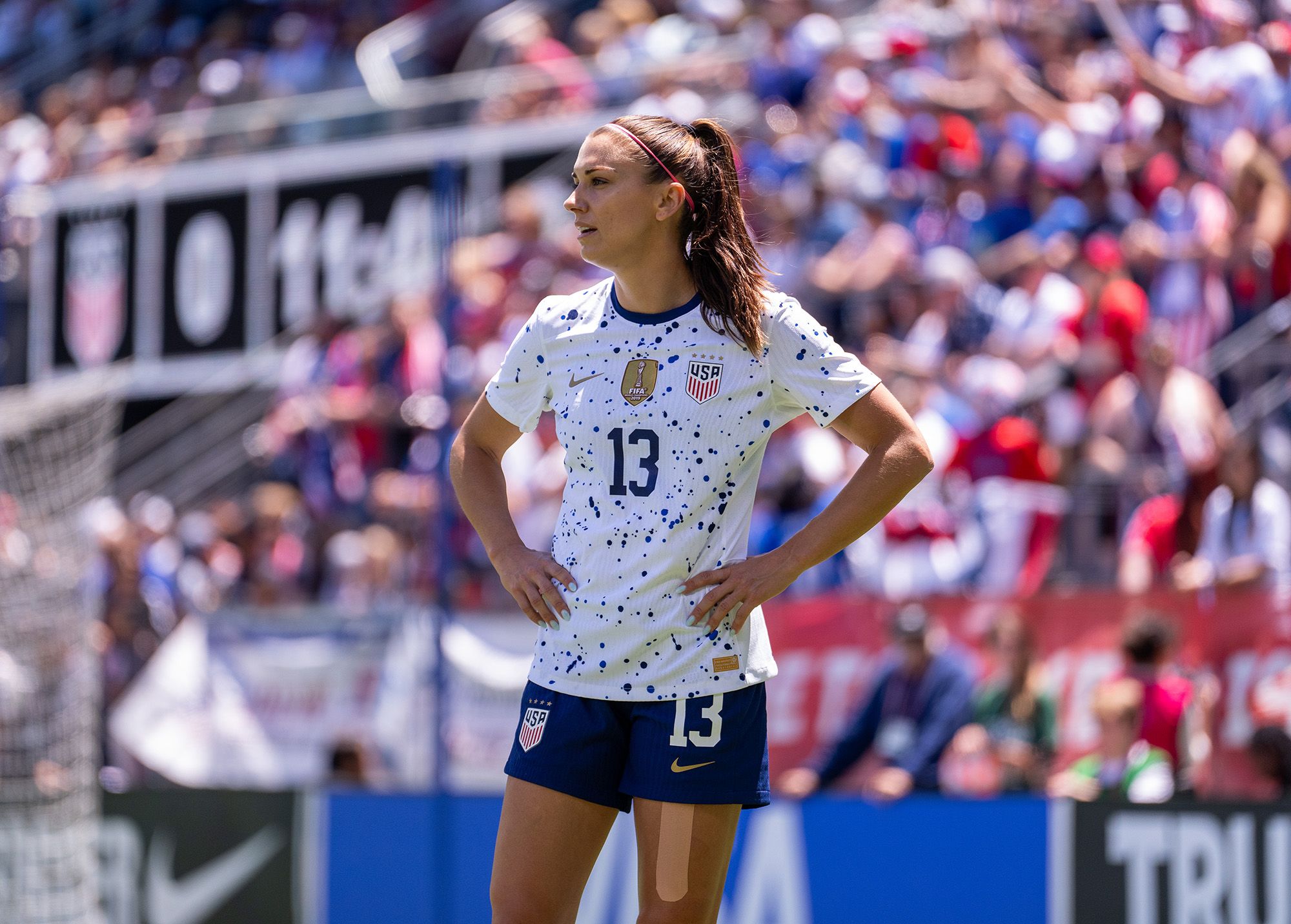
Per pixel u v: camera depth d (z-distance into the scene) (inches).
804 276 1089.4
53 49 1905.8
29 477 940.0
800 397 395.5
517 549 410.0
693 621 387.5
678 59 1350.9
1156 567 852.6
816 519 390.3
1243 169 991.6
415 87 1477.6
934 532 910.4
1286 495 852.6
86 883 925.2
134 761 994.1
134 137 1553.9
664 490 390.0
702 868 388.2
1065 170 1101.1
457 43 1565.0
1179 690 765.9
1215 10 1149.7
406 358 1198.3
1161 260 981.8
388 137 1366.9
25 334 1491.1
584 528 397.1
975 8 1244.5
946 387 965.2
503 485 425.7
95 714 983.0
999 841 764.0
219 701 973.8
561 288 1192.2
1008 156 1120.2
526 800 397.7
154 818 924.0
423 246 1336.1
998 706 801.6
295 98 1603.1
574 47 1514.5
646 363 394.6
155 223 1456.7
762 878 806.5
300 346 1306.6
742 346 393.1
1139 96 1115.9
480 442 426.6
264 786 941.8
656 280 396.8
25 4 1973.4
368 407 1195.9
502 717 881.5
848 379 390.6
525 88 1355.8
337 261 1378.0
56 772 927.0
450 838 858.8
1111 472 898.1
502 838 400.5
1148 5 1214.3
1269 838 714.2
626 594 390.9
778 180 1173.7
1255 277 957.8
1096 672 788.0
